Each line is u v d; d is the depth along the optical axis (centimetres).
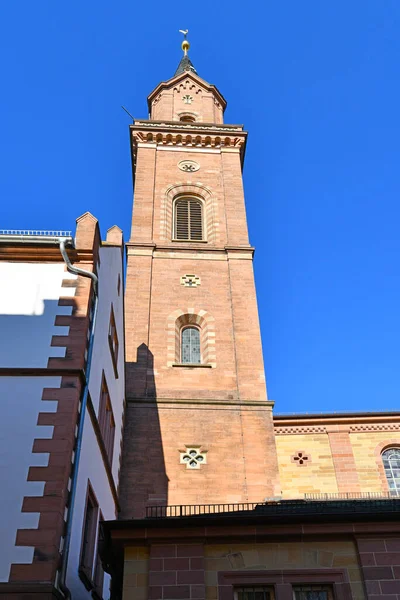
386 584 1318
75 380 1509
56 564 1262
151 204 3650
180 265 3256
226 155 4066
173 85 4788
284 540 1386
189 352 2959
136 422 2575
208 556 1367
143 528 1387
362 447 3019
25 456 1377
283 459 2970
